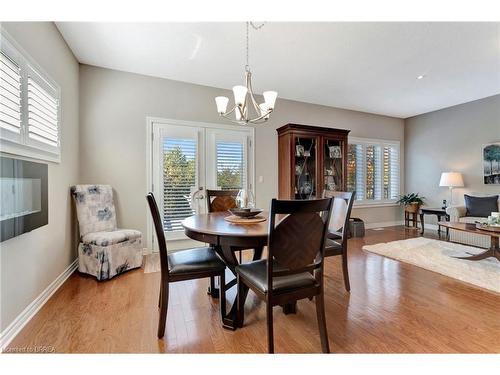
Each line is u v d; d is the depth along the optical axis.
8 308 1.59
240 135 4.05
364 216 5.36
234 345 1.53
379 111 5.25
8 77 1.61
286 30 2.41
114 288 2.35
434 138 5.24
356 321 1.78
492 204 4.00
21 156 1.74
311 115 4.71
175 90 3.62
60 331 1.66
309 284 1.47
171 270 1.66
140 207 3.44
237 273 1.70
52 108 2.30
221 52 2.83
